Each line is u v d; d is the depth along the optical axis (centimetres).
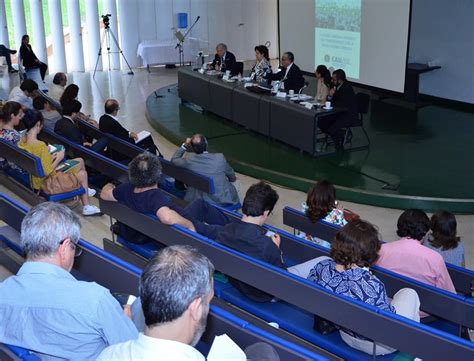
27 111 532
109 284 299
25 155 521
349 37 1116
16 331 207
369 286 284
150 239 430
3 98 1135
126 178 532
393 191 684
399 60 1017
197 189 557
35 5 1484
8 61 1406
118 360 150
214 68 1105
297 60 1284
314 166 771
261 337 215
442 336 245
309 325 320
